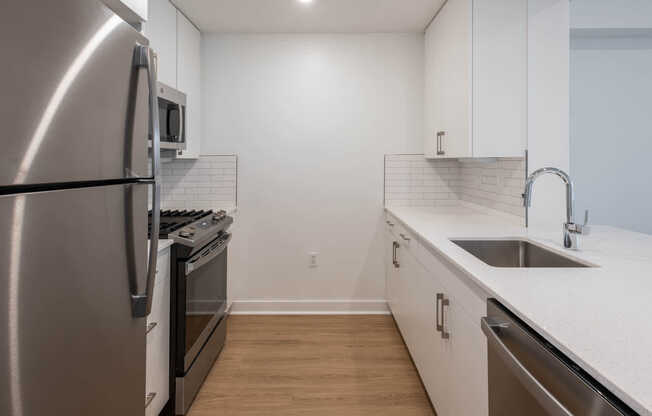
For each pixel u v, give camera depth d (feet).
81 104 3.05
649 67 10.75
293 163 11.98
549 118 8.01
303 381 8.23
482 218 9.42
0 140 2.31
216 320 8.93
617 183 10.92
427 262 7.26
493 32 7.98
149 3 8.16
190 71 10.66
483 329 4.18
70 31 2.90
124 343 3.75
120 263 3.65
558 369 2.99
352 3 9.61
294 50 11.80
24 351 2.51
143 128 4.03
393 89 11.85
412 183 11.98
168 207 11.93
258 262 12.13
